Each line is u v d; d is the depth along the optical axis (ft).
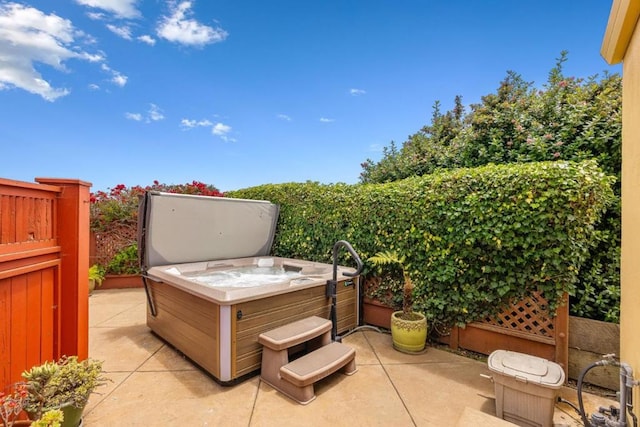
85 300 8.66
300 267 16.58
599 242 10.62
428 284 12.39
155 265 14.05
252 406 8.14
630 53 5.59
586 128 12.40
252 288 9.80
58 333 7.96
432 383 9.45
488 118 16.66
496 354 8.30
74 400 6.66
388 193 13.66
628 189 5.77
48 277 7.73
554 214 9.53
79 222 8.38
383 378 9.72
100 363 7.63
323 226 16.53
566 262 9.70
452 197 11.57
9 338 6.51
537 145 13.70
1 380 6.32
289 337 9.38
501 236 10.41
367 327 14.34
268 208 18.25
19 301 6.80
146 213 13.16
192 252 15.34
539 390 7.00
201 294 9.73
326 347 10.14
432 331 12.64
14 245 6.59
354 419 7.66
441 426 7.45
